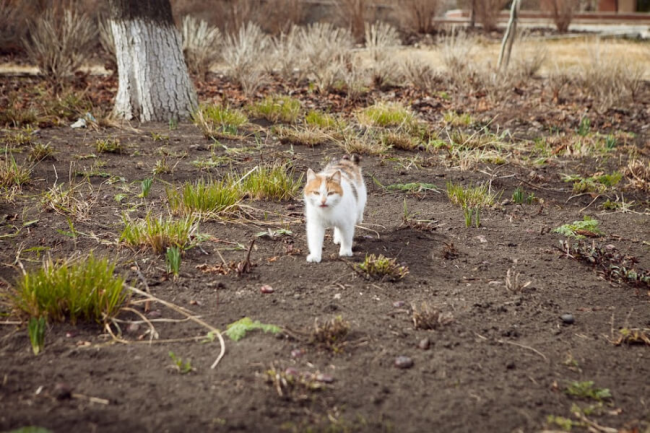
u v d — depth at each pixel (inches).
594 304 165.5
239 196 232.2
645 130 405.4
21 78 449.1
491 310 156.7
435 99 460.8
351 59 529.7
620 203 256.4
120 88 358.3
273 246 192.7
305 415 110.9
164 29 349.4
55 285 138.6
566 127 400.5
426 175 284.7
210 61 502.0
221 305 151.3
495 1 780.0
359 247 195.9
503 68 511.5
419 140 339.3
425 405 115.5
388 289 165.3
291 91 455.5
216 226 206.2
